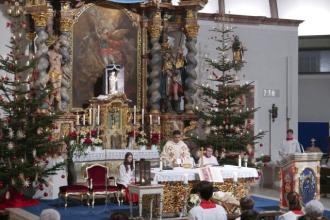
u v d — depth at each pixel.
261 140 20.33
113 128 17.02
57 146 14.41
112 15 17.75
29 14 16.16
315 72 25.23
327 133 24.92
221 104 17.52
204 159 13.92
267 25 20.56
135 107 17.33
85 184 14.80
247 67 20.19
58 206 13.80
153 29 17.98
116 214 5.79
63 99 16.36
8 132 13.63
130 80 18.02
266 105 20.47
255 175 13.03
